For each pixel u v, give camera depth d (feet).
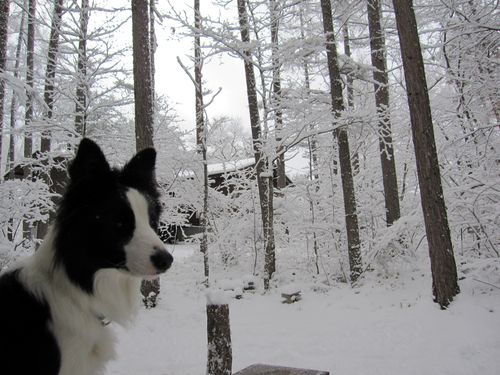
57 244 2.68
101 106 12.01
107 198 2.81
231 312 9.05
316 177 13.38
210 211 13.87
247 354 6.26
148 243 2.79
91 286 2.69
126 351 6.49
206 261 11.45
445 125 11.67
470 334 6.53
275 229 13.15
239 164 14.80
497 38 10.47
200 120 12.11
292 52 11.47
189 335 7.45
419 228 10.61
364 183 12.90
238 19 11.69
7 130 11.05
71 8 11.89
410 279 10.14
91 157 2.89
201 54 11.49
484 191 9.05
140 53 9.70
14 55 20.13
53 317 2.57
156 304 9.40
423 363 5.60
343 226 11.75
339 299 9.50
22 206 9.48
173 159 12.86
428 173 8.20
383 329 7.19
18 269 2.71
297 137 10.88
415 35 8.39
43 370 2.46
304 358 6.02
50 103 12.53
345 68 12.51
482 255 9.59
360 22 14.28
